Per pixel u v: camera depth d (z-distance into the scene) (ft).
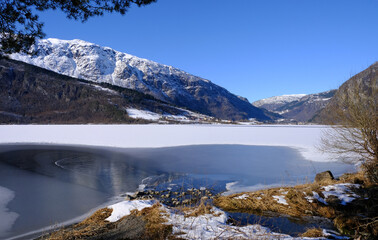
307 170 47.01
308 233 17.01
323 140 36.29
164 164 55.16
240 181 39.73
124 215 17.40
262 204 23.93
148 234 13.56
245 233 14.34
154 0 14.25
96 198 31.14
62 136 125.39
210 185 37.29
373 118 24.72
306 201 23.62
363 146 26.32
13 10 12.88
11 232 21.34
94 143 96.22
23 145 90.43
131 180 40.57
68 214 25.73
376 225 16.67
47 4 13.70
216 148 82.64
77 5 13.48
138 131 166.81
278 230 18.20
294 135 137.08
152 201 20.25
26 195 32.24
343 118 27.45
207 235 13.58
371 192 23.38
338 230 18.43
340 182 28.89
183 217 16.74
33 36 13.93
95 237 13.66
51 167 51.60
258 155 67.41
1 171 47.50
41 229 21.93
